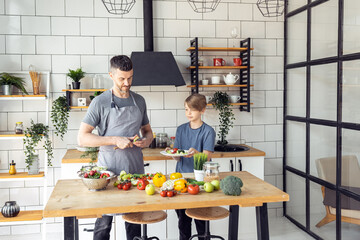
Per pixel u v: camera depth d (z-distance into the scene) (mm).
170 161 3672
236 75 4172
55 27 3986
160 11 4168
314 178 3742
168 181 2264
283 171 4508
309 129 3859
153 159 3609
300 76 4043
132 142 2572
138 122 2771
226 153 3754
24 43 3939
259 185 2414
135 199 2094
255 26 4371
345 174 3219
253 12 4359
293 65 4180
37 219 3635
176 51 4227
